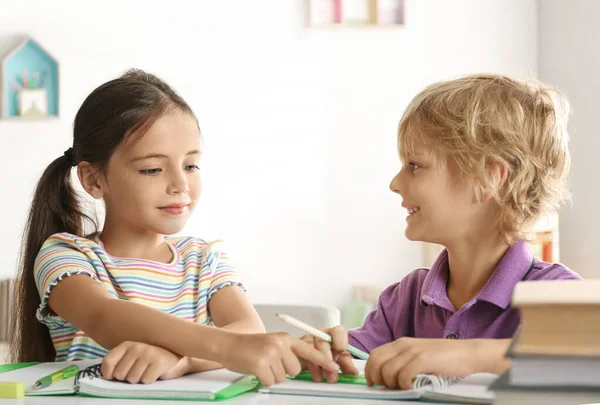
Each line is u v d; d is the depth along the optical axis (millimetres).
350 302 3463
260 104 3535
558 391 521
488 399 701
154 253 1262
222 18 3504
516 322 1071
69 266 1096
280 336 844
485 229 1102
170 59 3465
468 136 1062
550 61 3547
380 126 3602
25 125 3320
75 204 1315
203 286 1251
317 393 784
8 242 3289
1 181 3293
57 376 877
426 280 1192
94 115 1176
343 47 3584
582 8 3346
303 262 3555
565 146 1173
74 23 3379
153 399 778
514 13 3637
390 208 3602
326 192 3574
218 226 3496
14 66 3287
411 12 3611
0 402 771
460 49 3637
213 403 748
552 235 3123
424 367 762
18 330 1253
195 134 1174
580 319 520
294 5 3551
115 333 937
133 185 1138
